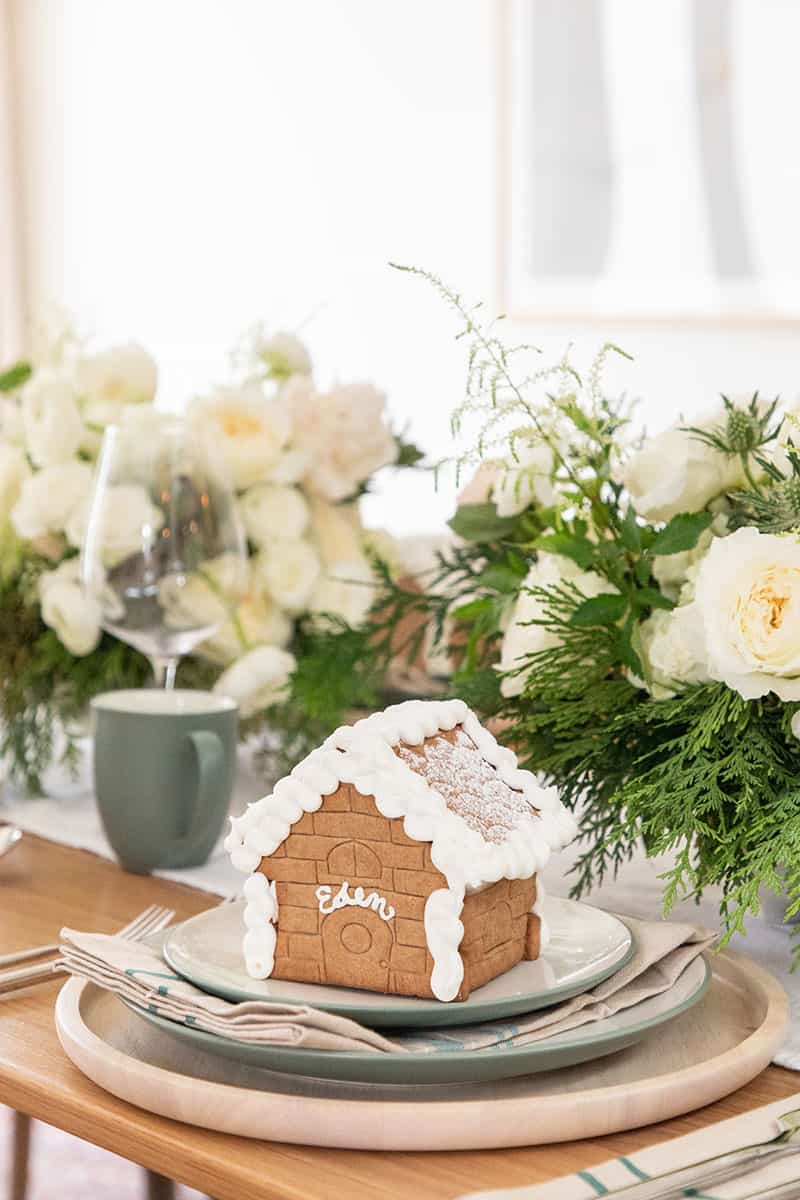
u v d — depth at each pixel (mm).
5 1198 1798
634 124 2961
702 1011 788
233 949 768
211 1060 705
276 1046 640
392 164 3279
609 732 866
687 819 765
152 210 3686
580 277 3051
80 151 3824
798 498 827
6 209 3869
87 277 3832
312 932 712
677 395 2959
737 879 780
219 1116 631
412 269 869
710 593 789
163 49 3627
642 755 866
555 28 3025
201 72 3568
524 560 1077
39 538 1266
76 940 743
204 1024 658
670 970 754
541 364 3111
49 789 1358
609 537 941
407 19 3230
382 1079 639
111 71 3732
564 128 3037
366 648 1236
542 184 3076
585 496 930
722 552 793
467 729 795
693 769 790
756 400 900
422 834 682
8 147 3865
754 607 775
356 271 3344
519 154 3092
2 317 3826
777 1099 696
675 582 894
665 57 2906
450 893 676
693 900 1007
